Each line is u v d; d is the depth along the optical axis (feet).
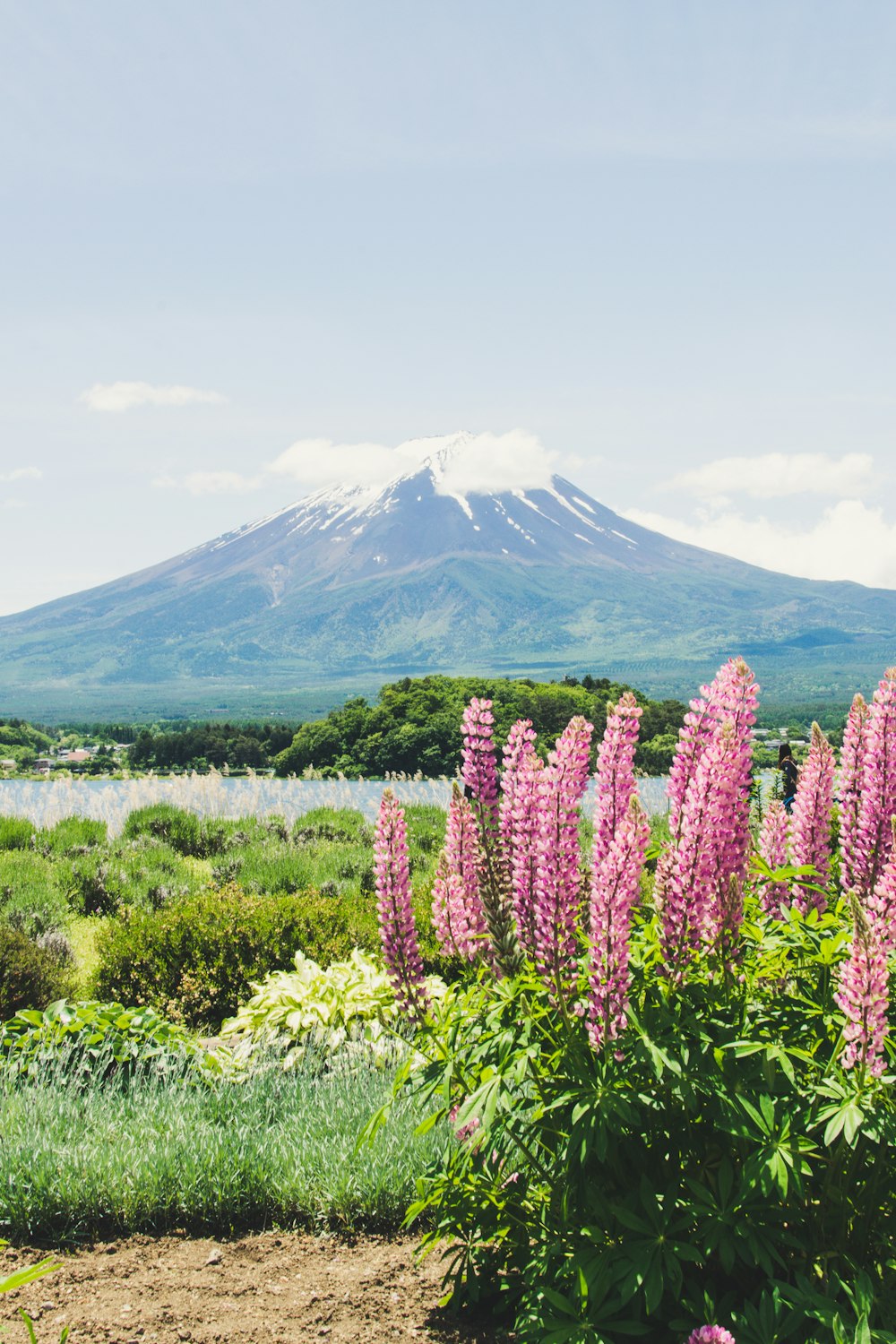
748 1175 10.24
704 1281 11.45
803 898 14.37
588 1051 11.52
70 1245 15.16
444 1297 12.95
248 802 80.02
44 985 28.89
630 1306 11.02
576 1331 10.27
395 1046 22.90
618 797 12.85
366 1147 17.10
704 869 11.73
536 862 13.08
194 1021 30.96
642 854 11.80
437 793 84.99
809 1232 11.06
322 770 225.35
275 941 32.40
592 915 11.43
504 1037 11.64
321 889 51.06
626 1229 11.11
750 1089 10.75
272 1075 21.71
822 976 12.31
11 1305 13.08
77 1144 17.08
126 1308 13.11
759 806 19.04
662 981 11.82
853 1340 9.52
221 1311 13.11
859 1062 10.39
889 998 11.32
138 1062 21.79
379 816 13.91
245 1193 16.49
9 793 83.35
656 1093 11.09
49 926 41.19
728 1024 11.41
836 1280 10.29
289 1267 14.65
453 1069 12.29
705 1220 10.66
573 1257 10.72
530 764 13.50
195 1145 17.20
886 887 11.73
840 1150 10.68
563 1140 11.35
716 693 12.94
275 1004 25.75
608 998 11.10
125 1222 15.74
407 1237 15.79
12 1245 15.03
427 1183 13.39
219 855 65.05
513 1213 12.48
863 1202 10.86
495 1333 12.59
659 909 11.99
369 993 25.34
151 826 71.15
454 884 14.60
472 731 14.60
